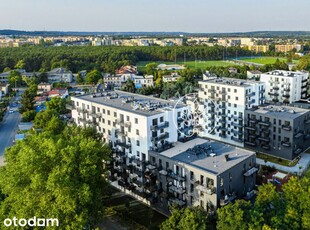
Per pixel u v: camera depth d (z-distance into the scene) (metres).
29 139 78.56
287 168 103.25
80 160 67.56
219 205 68.38
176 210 62.69
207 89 131.25
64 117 159.88
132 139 87.12
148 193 83.19
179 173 75.00
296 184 59.91
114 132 93.12
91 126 96.44
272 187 61.69
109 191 91.50
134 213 80.94
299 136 108.69
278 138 110.12
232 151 80.44
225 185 69.56
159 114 84.19
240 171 73.31
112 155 94.00
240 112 121.44
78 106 106.88
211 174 67.88
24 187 63.78
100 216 68.88
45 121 132.75
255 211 56.00
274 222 55.66
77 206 61.84
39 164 63.97
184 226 57.72
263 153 115.12
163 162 78.56
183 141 89.56
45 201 60.59
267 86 165.50
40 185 62.06
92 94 112.06
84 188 61.69
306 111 114.56
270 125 111.19
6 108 189.25
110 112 93.31
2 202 67.62
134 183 86.94
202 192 70.19
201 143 87.44
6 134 144.50
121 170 92.62
